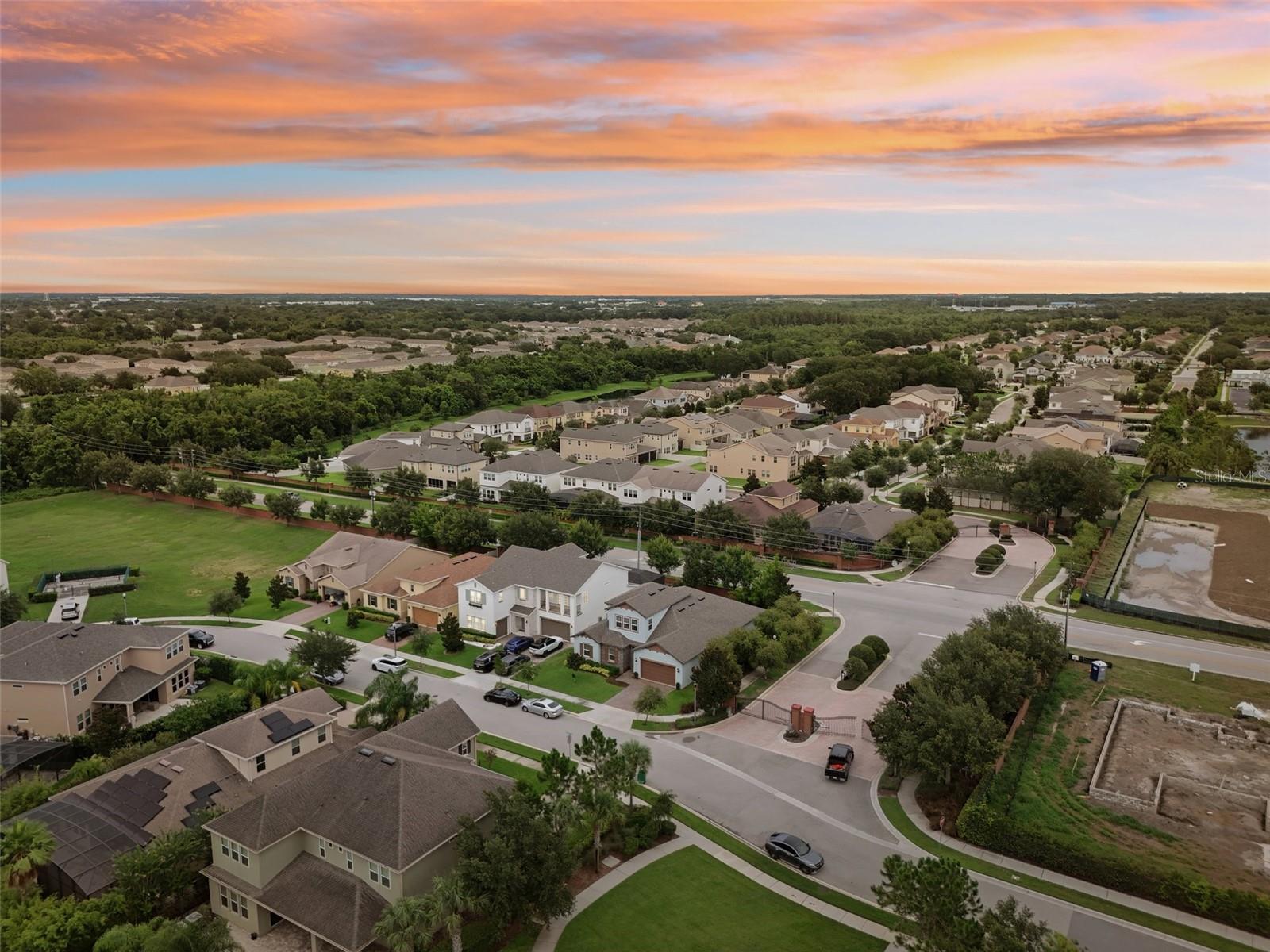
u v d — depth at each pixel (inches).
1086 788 1923.0
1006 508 4662.9
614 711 2404.0
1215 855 1668.3
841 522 3964.1
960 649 2213.3
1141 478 5398.6
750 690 2492.6
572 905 1459.2
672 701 2460.6
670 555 3454.7
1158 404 7785.4
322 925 1425.9
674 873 1654.8
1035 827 1690.5
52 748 2146.9
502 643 2940.5
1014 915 1235.9
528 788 1699.1
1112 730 2198.6
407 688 2153.1
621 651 2684.5
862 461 5595.5
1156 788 1919.3
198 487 4820.4
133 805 1705.2
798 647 2664.9
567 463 5221.5
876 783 1995.6
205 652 2859.3
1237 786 1930.4
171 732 2089.1
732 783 2000.5
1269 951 1409.9
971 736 1846.7
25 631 2476.6
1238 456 5551.2
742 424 6097.4
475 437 6796.3
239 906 1541.6
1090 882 1604.3
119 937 1312.7
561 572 3004.4
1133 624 3026.6
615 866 1678.2
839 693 2465.6
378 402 7416.3
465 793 1626.5
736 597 3186.5
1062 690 2459.4
